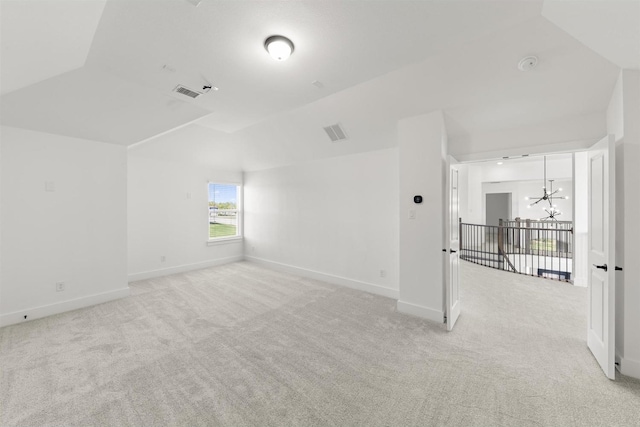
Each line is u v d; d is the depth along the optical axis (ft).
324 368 7.11
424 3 5.50
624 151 6.73
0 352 7.82
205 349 8.05
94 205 11.71
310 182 16.56
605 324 6.79
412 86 9.18
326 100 11.18
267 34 6.39
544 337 8.71
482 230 28.35
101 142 11.85
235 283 15.11
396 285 12.76
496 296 12.84
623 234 6.79
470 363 7.28
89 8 4.98
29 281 10.11
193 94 9.64
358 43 6.81
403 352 7.86
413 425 5.23
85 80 8.70
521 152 9.67
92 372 6.89
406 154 10.64
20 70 6.70
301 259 17.10
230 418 5.41
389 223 13.04
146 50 7.02
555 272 18.76
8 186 9.68
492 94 8.70
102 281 11.98
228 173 20.35
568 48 6.86
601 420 5.29
